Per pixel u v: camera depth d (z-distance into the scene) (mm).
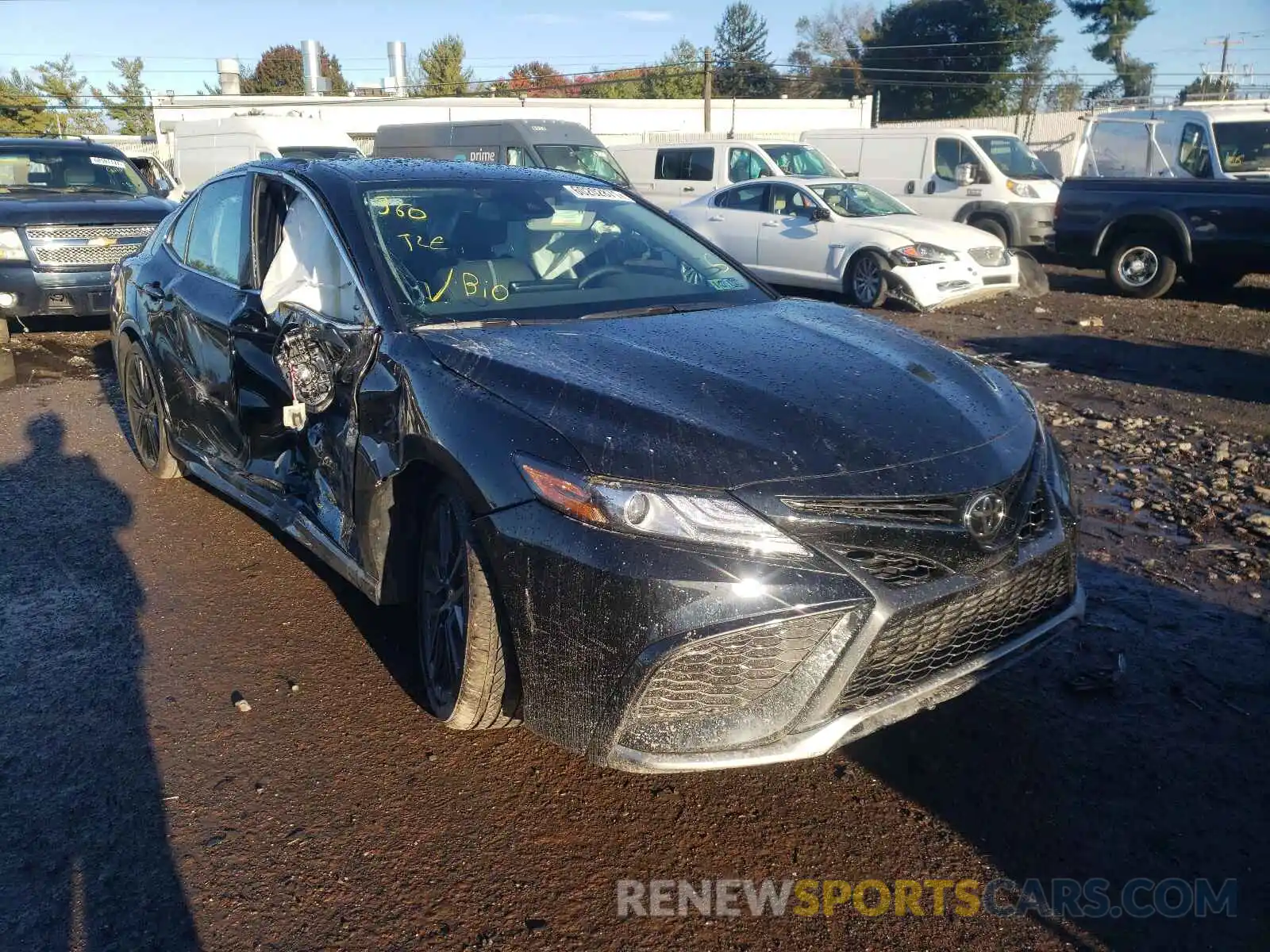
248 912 2527
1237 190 11508
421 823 2867
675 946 2443
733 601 2457
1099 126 13242
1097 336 10023
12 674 3619
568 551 2551
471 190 4133
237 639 3883
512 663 2822
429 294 3527
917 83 55625
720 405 2797
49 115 45875
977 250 11570
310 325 3551
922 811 2924
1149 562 4551
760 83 66125
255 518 5109
